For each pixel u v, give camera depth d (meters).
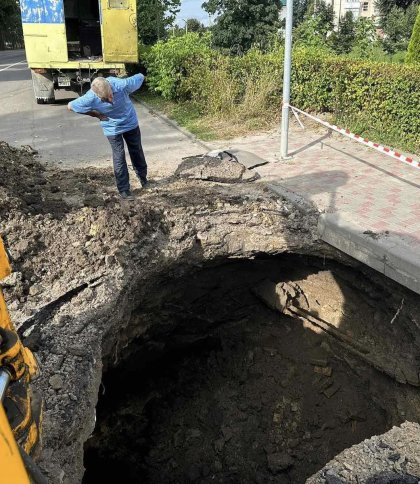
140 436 7.04
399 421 5.71
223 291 6.74
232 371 7.34
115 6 11.42
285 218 5.76
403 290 4.99
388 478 3.64
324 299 6.45
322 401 6.58
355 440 6.16
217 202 5.92
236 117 9.53
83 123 9.97
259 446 6.62
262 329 7.29
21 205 5.16
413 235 5.03
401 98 7.88
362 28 15.29
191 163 7.06
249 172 6.80
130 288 4.98
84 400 3.64
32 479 1.66
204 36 15.27
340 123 8.93
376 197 5.99
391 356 5.64
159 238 5.46
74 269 4.76
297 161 7.36
